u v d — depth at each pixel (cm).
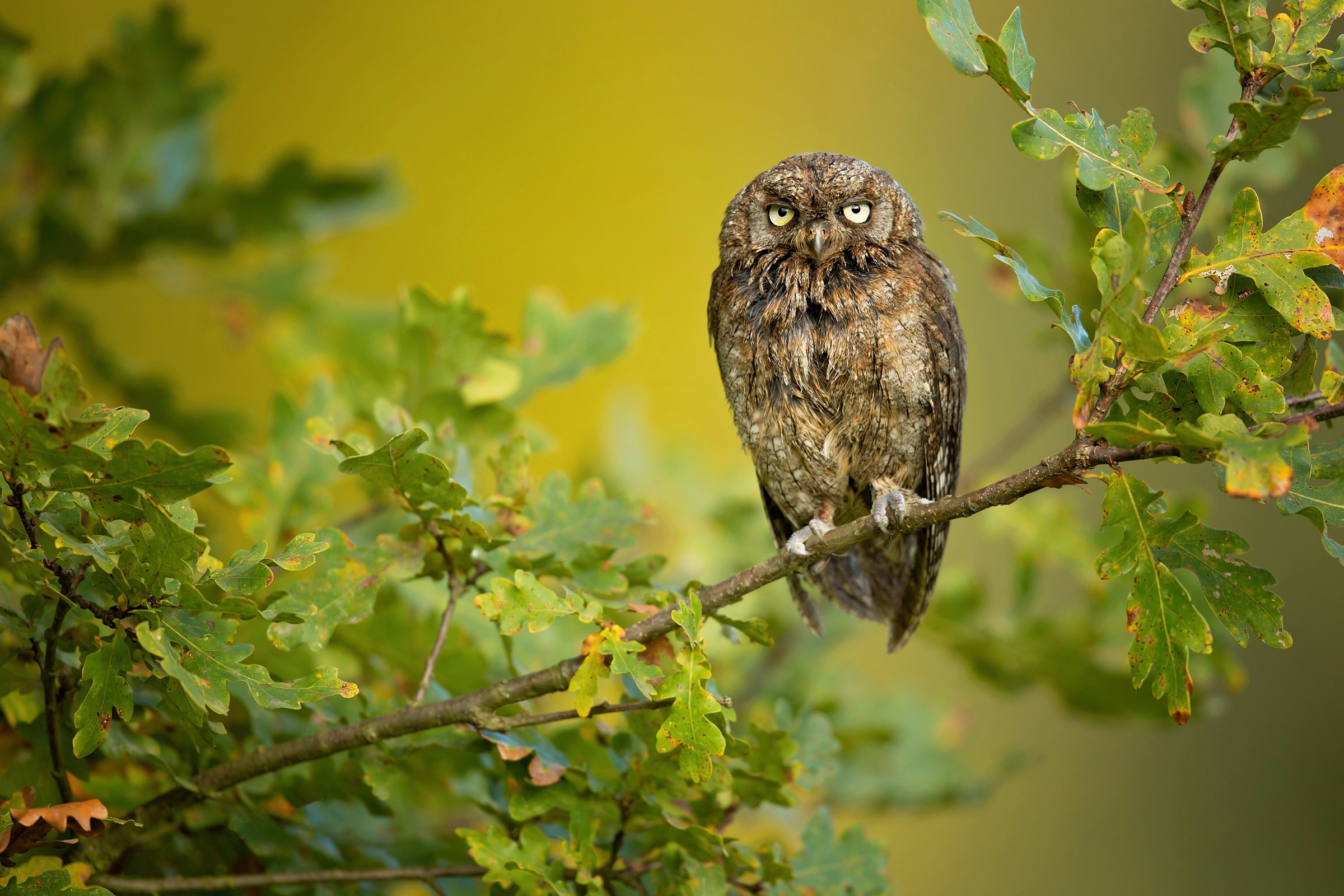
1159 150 677
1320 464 653
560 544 659
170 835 657
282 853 655
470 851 654
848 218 671
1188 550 652
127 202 671
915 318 670
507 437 665
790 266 671
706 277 740
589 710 654
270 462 664
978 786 677
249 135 709
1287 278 652
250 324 672
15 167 671
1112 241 651
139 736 655
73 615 654
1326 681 736
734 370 672
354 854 659
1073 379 652
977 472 679
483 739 657
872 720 677
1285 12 653
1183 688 652
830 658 682
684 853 656
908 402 671
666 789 655
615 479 684
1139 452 652
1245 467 635
